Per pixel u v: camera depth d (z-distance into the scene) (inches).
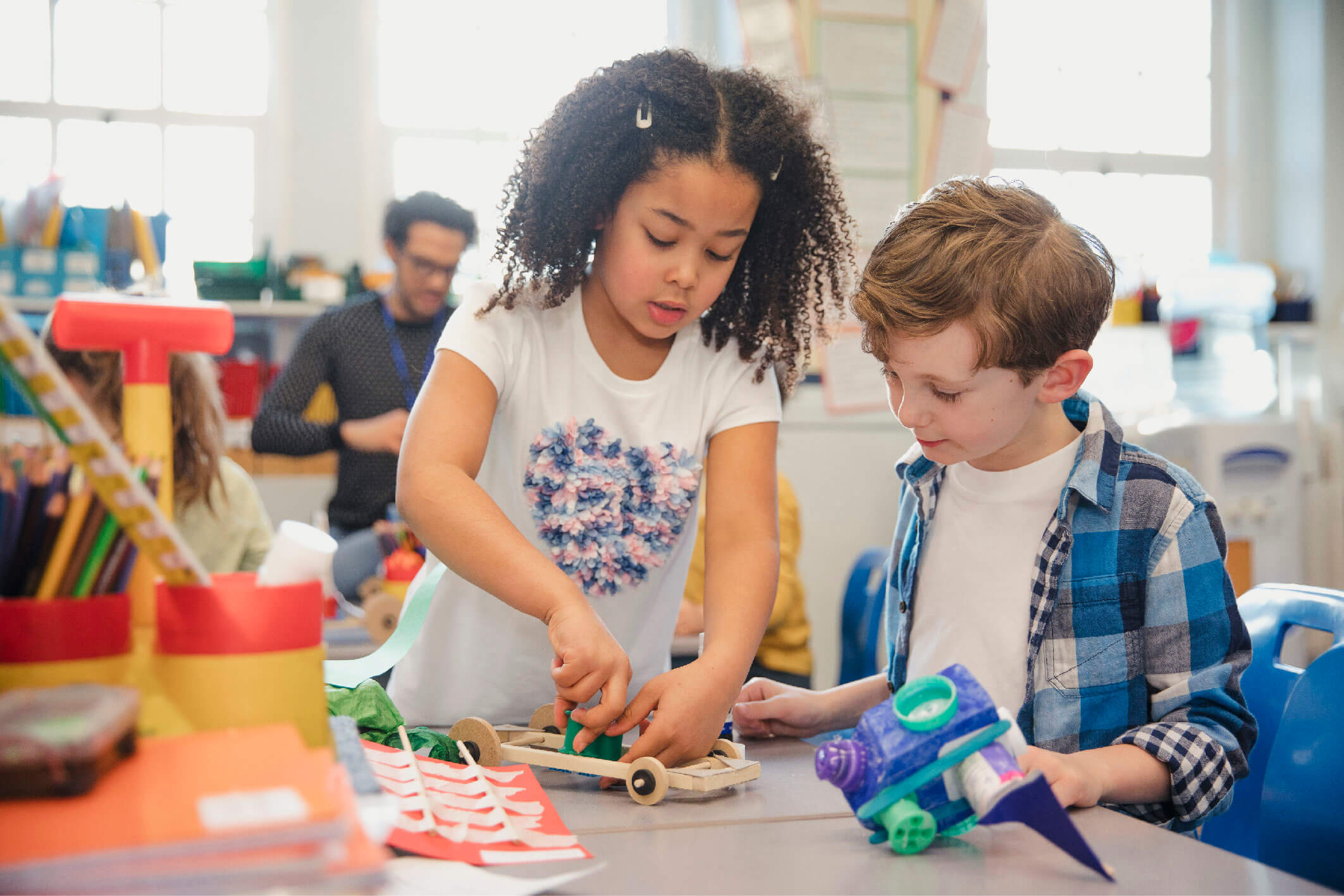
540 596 29.9
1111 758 28.9
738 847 23.0
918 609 39.4
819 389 121.3
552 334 38.8
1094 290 32.5
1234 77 143.9
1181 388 132.3
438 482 32.5
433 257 92.7
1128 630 34.1
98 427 16.3
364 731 29.5
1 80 116.7
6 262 92.7
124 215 98.0
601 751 29.7
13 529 19.0
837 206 39.1
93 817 14.7
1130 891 20.3
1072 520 35.0
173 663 19.7
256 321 115.4
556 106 37.1
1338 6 138.0
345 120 123.6
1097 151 140.5
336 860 14.6
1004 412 31.9
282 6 121.7
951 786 22.9
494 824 23.4
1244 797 39.4
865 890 20.3
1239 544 116.1
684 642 61.1
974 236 31.1
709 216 32.8
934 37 122.6
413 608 34.9
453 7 126.0
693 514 40.4
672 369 39.0
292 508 107.3
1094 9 140.0
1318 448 127.8
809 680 77.4
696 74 34.3
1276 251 144.3
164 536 18.4
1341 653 31.8
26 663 18.7
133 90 119.7
